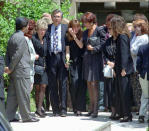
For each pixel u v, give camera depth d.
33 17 13.43
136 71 10.80
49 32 11.25
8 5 13.54
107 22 10.74
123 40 10.34
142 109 10.38
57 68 11.21
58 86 11.33
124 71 10.30
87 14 11.11
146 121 10.59
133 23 10.92
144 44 10.38
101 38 11.07
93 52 11.06
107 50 10.78
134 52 10.81
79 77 11.38
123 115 10.59
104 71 10.78
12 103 10.11
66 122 10.08
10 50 9.90
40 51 10.95
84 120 10.47
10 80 10.08
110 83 11.15
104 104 11.73
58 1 14.49
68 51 11.34
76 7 17.25
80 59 11.40
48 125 9.59
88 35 11.19
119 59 10.46
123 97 10.41
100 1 17.33
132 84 11.34
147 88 10.27
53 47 11.19
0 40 13.04
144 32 10.77
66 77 11.26
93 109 11.30
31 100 12.59
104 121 10.42
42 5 13.60
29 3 13.54
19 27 9.98
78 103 11.35
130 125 10.05
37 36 10.99
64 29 11.28
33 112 11.77
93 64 11.10
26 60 9.94
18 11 13.49
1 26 13.05
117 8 20.38
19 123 9.89
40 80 10.91
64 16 14.01
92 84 11.12
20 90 9.89
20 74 9.87
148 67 10.18
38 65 10.94
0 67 9.34
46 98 11.91
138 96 11.33
